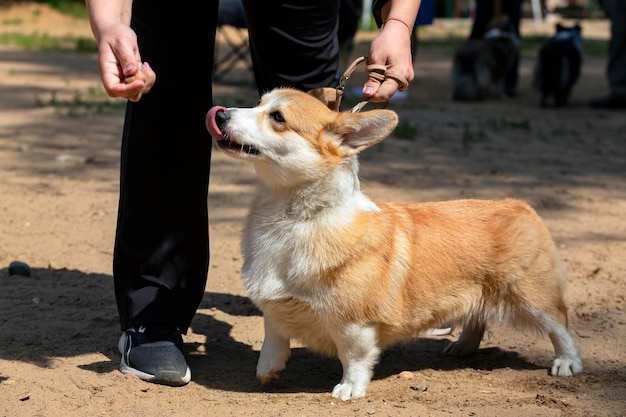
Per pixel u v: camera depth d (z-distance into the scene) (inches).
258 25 139.9
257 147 129.5
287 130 129.5
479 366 153.6
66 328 161.6
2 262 201.5
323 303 129.3
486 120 425.4
